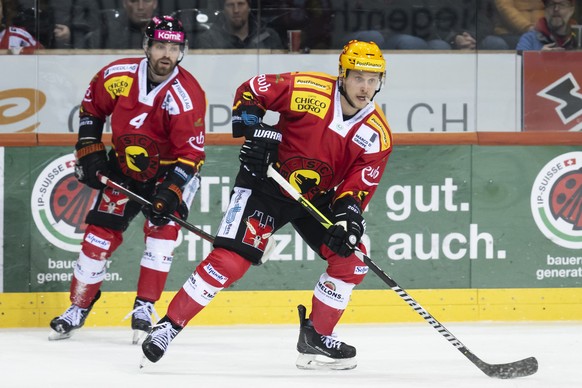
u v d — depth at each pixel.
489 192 18.64
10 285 17.84
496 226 18.67
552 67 19.05
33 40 18.25
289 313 18.27
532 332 17.38
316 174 13.16
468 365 14.18
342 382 12.75
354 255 13.38
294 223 13.87
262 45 18.69
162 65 14.98
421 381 12.87
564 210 18.78
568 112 19.11
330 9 18.72
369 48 12.68
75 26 18.34
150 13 18.47
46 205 17.91
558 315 18.78
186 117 15.10
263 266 18.23
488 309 18.64
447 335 13.09
